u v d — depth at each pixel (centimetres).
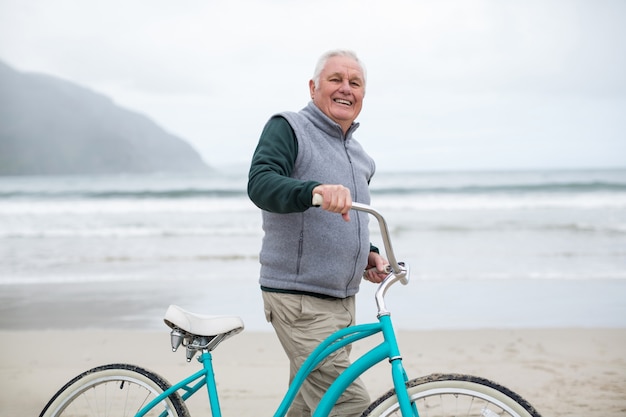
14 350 560
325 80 254
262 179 216
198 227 1695
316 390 245
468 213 1916
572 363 503
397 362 198
